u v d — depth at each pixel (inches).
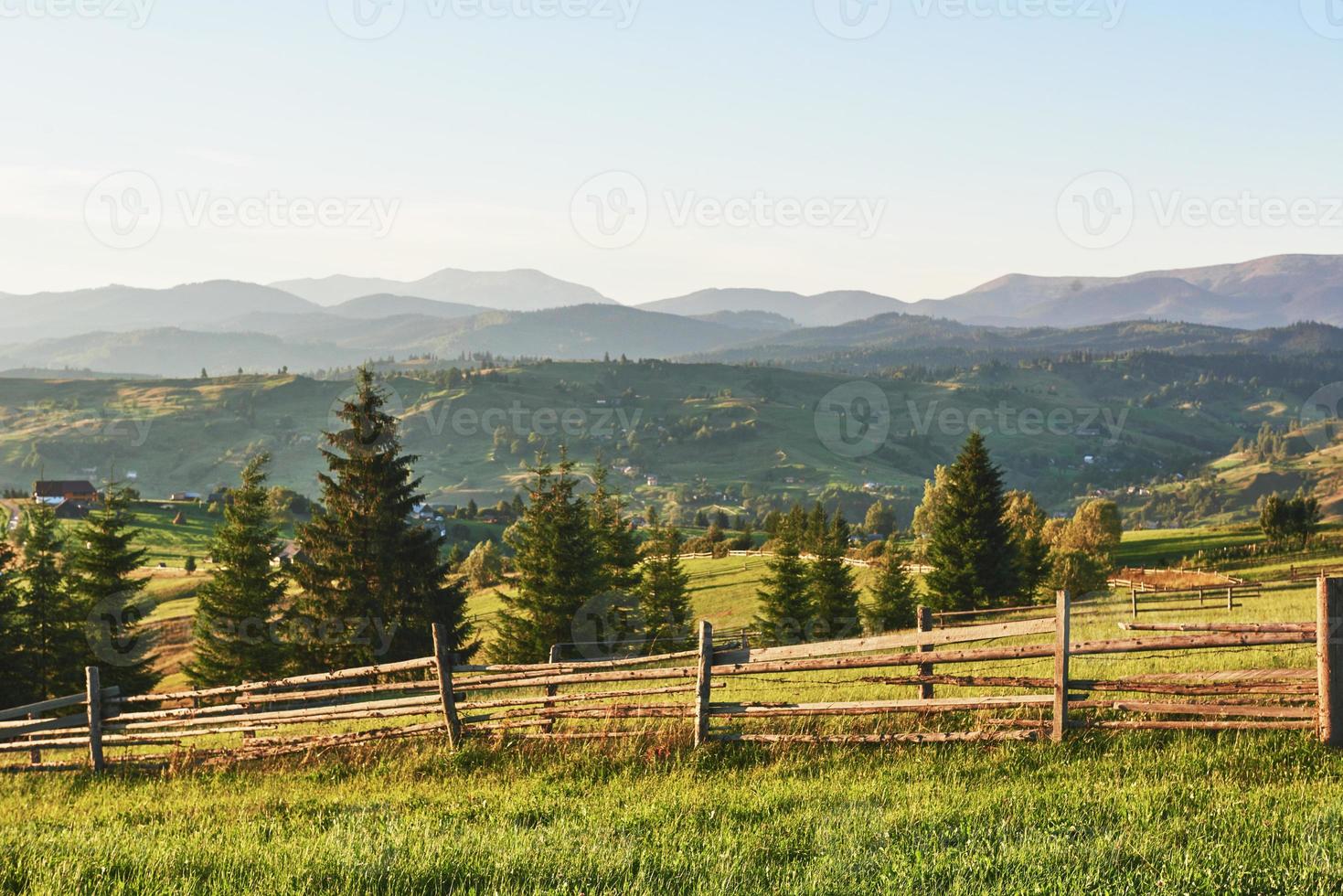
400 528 1647.4
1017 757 387.5
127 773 584.4
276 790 476.7
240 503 1914.4
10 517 6205.7
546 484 2038.6
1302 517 3737.7
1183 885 224.5
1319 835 251.0
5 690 1973.4
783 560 2662.4
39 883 257.0
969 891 225.3
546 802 366.0
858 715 457.7
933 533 2586.1
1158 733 391.9
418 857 270.5
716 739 450.0
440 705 528.4
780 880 242.1
